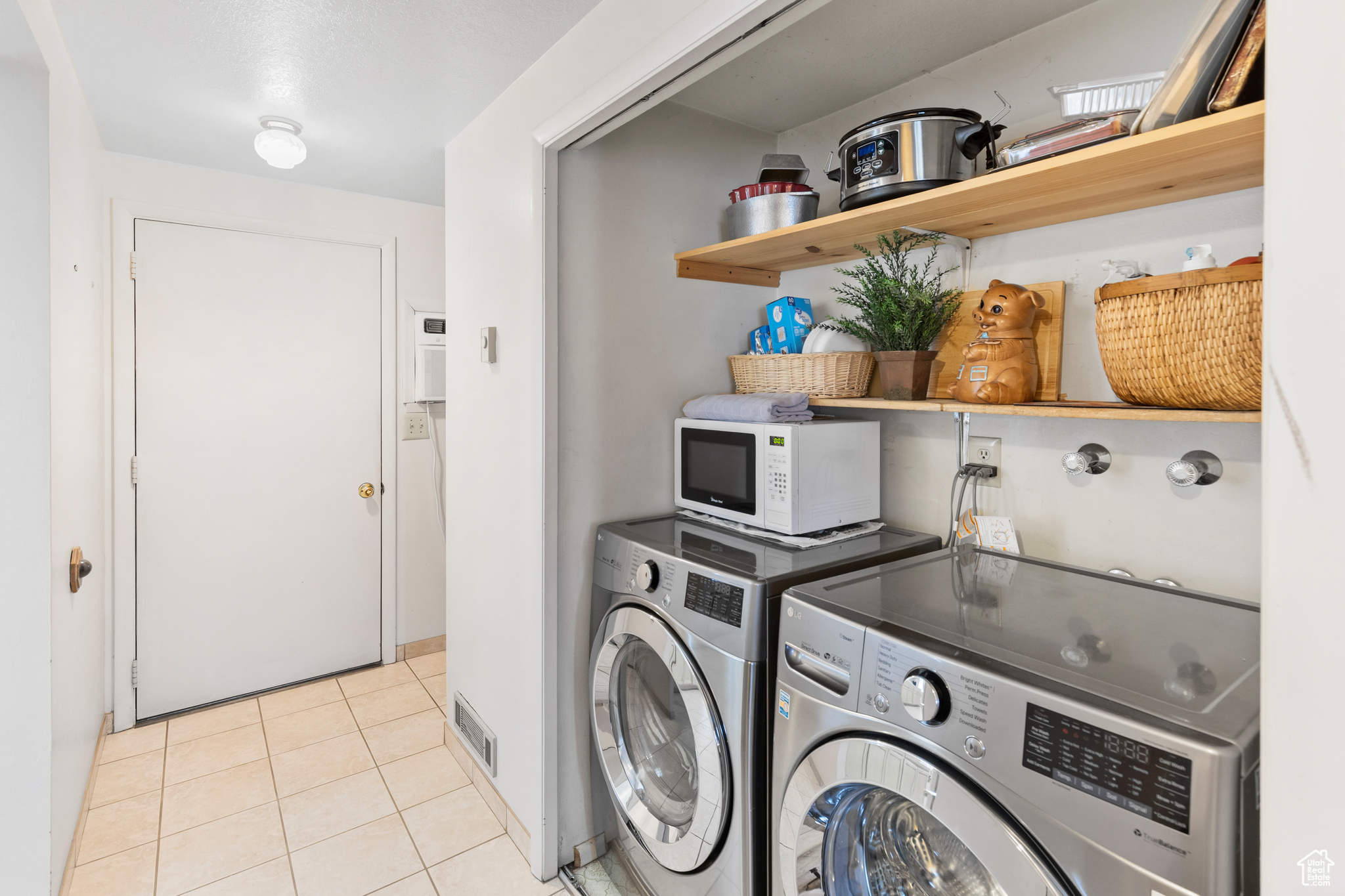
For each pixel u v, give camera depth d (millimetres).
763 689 1310
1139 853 730
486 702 2145
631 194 1876
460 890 1774
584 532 1845
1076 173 1117
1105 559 1399
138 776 2250
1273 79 394
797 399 1711
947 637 1008
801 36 1548
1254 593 1194
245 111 2023
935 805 915
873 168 1386
